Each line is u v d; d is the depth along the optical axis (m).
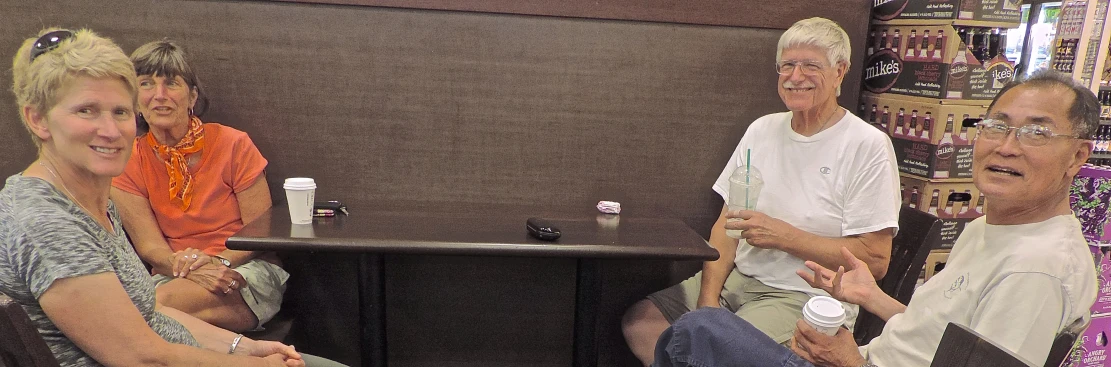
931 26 1.91
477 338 2.24
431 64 1.96
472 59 1.97
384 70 1.96
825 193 1.70
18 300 1.00
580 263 1.72
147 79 1.66
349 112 1.98
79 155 1.04
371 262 1.74
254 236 1.54
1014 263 1.02
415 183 2.05
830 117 1.72
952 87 1.89
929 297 1.18
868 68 2.17
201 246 1.82
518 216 1.88
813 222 1.71
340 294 2.14
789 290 1.72
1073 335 0.95
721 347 1.10
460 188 2.06
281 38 1.91
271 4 1.89
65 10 1.84
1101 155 2.19
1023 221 1.08
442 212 1.92
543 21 1.96
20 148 1.92
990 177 1.08
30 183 1.02
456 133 2.02
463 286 2.19
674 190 2.11
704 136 2.08
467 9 1.93
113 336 1.01
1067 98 1.01
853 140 1.66
